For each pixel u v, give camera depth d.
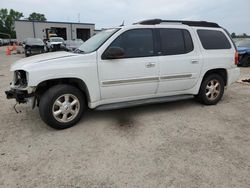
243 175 2.74
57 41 22.33
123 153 3.24
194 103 5.57
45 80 3.70
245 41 14.34
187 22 4.95
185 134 3.85
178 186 2.56
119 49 3.95
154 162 3.02
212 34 5.21
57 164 2.97
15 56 21.36
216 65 5.19
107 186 2.56
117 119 4.50
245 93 6.65
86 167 2.91
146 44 4.41
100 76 4.06
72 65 3.83
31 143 3.53
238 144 3.50
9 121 4.39
